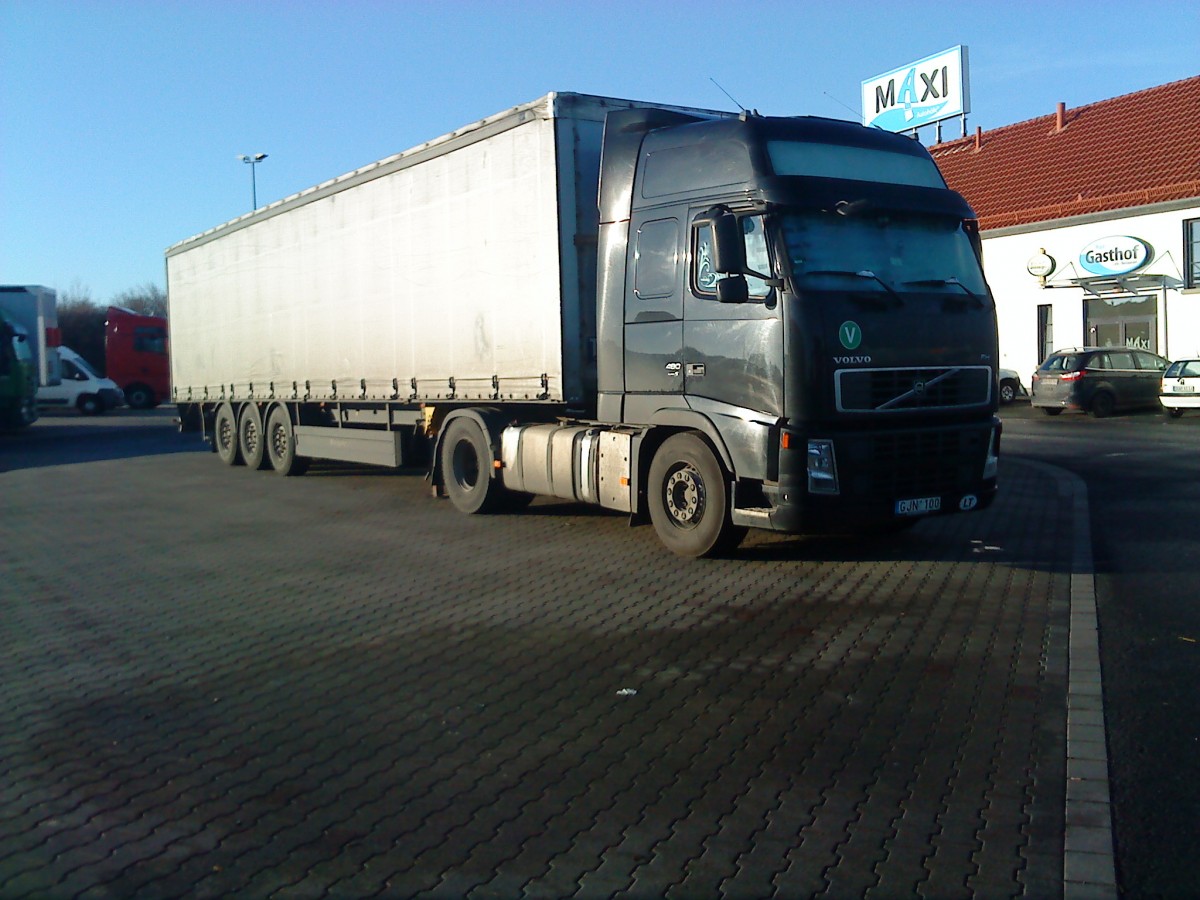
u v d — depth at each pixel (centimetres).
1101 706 550
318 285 1543
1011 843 407
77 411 4341
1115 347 3053
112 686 636
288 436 1717
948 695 575
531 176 1081
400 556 1020
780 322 827
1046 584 822
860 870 388
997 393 923
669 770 485
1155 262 2980
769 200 838
